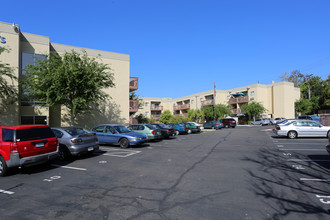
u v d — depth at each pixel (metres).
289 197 4.48
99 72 15.29
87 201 4.45
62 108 18.73
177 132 21.28
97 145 9.52
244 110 42.38
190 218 3.61
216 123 30.72
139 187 5.27
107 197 4.65
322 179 5.70
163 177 6.11
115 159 8.86
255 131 23.73
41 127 7.32
